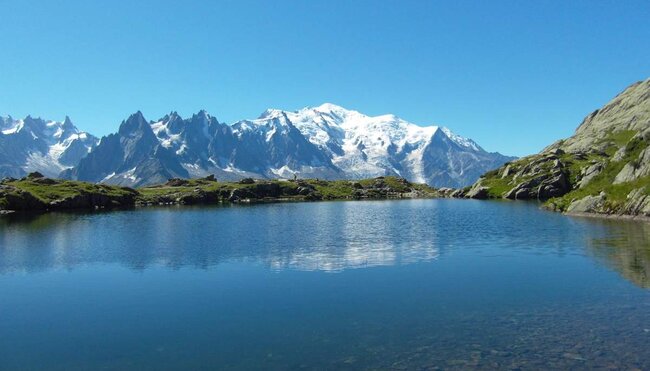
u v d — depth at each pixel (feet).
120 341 112.06
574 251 215.72
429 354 97.71
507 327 112.88
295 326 118.83
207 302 143.95
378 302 138.82
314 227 371.56
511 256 211.20
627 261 188.55
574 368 88.43
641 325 110.73
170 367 96.22
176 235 321.52
